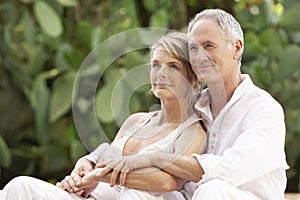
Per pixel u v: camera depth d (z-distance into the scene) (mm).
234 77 3154
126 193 2953
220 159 2918
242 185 3033
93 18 6949
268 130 2986
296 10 6703
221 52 3076
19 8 6617
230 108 3111
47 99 6527
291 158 6742
